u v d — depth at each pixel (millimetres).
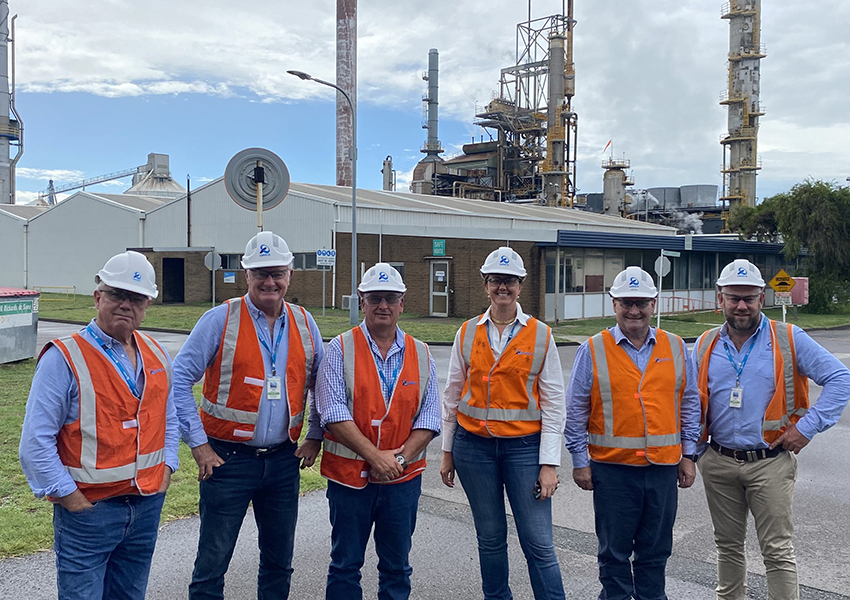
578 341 20672
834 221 34375
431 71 82875
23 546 4836
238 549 5090
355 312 22547
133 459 3164
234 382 3732
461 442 4082
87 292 46000
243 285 35625
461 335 4164
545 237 25562
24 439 2947
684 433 4066
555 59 64750
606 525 4016
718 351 4062
